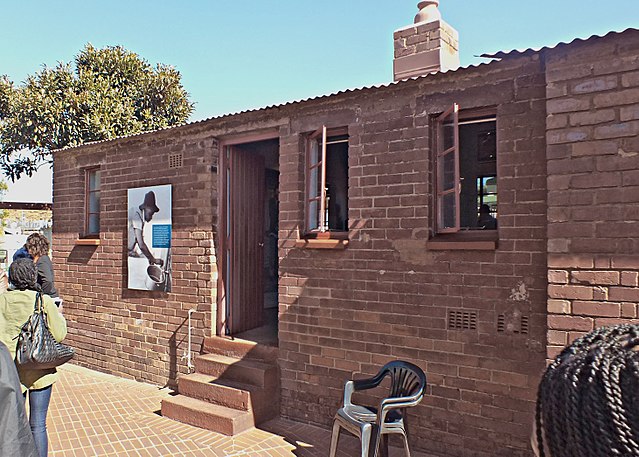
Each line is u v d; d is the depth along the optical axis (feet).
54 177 28.17
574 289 12.59
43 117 41.70
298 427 17.65
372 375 16.58
